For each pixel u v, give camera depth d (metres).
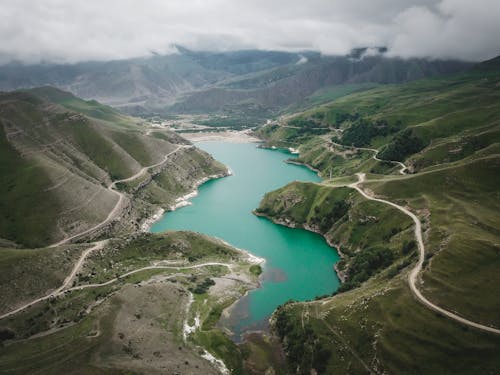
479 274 154.12
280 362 153.50
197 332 161.62
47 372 120.19
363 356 140.75
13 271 179.50
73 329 148.88
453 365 129.12
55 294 178.88
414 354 134.50
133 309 159.75
